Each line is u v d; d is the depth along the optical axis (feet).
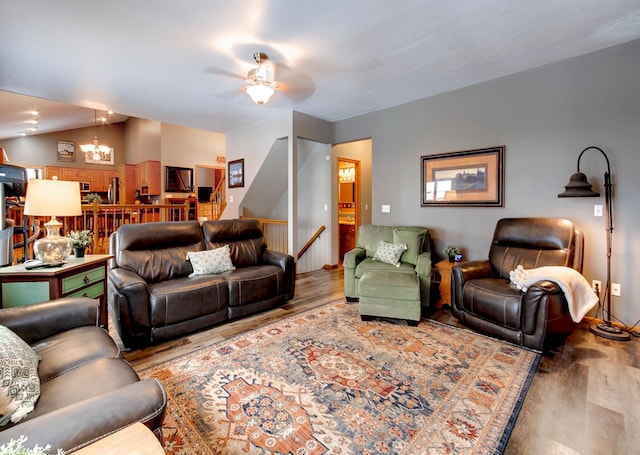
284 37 8.26
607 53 9.16
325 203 17.93
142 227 10.21
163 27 7.75
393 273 10.44
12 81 11.15
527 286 8.14
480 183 11.75
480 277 9.87
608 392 6.23
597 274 9.55
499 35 8.35
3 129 25.38
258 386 6.48
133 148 32.14
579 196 8.92
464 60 9.82
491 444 4.91
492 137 11.45
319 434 5.15
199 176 32.19
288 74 10.68
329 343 8.44
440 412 5.68
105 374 4.21
